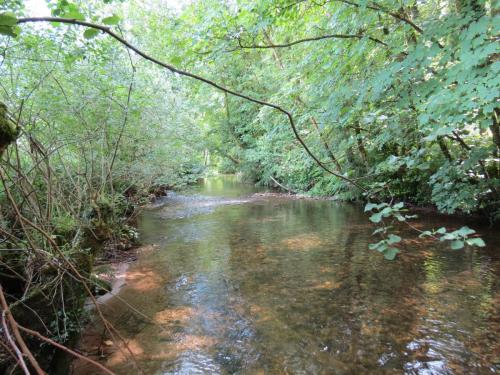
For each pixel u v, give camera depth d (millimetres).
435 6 5391
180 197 16562
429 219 8797
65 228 3779
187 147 11633
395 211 2053
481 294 4586
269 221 10164
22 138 4008
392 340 3670
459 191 7219
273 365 3334
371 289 4953
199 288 5262
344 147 9648
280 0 4969
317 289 5059
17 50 3797
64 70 4742
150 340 3814
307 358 3426
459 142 7438
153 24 7535
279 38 7043
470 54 3029
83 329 3932
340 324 4043
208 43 5348
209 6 5586
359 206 11961
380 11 4566
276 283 5348
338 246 7164
